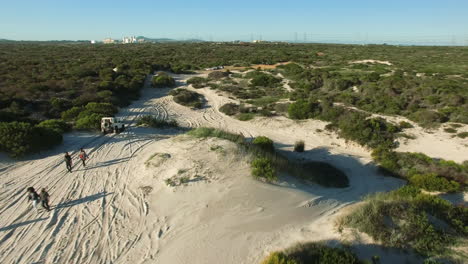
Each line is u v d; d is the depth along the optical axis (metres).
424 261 5.77
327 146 19.83
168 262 6.57
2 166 12.95
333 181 12.50
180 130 22.83
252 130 24.14
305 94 33.19
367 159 16.84
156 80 40.59
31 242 7.65
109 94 30.22
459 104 24.55
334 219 7.75
